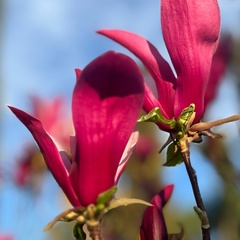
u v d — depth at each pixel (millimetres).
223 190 1185
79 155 666
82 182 668
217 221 1208
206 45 732
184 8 728
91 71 645
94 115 658
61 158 685
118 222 1194
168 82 732
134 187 1337
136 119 660
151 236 738
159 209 744
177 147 727
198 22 728
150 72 738
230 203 1193
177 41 730
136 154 1356
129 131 663
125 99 655
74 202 673
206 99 1010
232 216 1194
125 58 640
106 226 1192
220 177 1122
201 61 729
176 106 729
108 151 665
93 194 668
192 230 1306
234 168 1104
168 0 732
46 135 674
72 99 656
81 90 653
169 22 732
